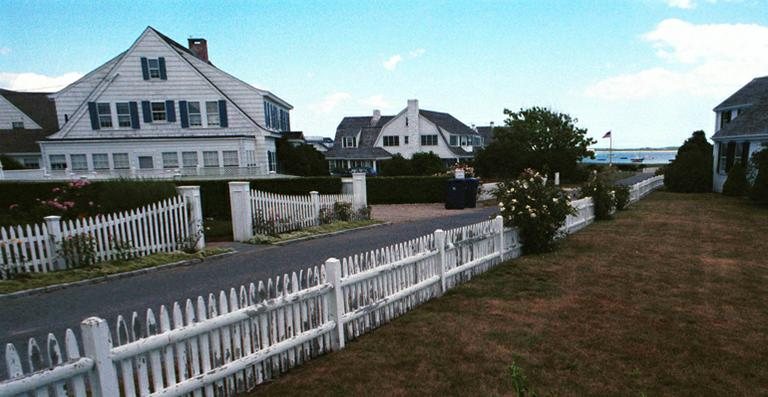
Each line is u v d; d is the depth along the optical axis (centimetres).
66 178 2272
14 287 722
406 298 617
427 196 2397
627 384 416
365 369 446
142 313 634
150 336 324
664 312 603
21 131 3525
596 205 1491
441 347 497
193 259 944
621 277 778
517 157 3853
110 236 905
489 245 855
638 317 585
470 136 5591
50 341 272
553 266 862
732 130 2319
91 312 638
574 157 3984
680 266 853
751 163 2114
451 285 730
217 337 375
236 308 391
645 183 2459
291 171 3234
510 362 459
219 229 1326
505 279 773
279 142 3189
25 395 256
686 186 2633
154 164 2566
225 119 2670
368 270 542
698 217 1538
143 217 955
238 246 1115
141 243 950
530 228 964
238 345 393
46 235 827
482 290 712
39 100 3947
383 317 574
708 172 2588
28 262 801
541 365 453
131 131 2598
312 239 1227
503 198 988
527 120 4316
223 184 1756
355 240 1197
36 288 727
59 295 718
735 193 2234
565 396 394
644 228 1315
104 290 746
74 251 845
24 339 542
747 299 655
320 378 428
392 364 457
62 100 2812
